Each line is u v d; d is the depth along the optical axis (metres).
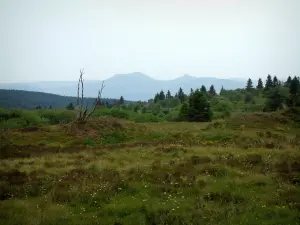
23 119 54.44
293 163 15.74
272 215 9.73
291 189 11.80
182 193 11.92
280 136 28.42
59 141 29.95
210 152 20.22
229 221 9.34
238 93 144.50
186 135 31.45
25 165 17.84
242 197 11.25
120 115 69.19
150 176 14.11
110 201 11.38
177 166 15.88
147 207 10.42
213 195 11.55
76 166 17.23
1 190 12.41
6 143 26.27
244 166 15.78
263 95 135.50
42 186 13.09
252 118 39.56
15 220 9.59
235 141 26.34
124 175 14.44
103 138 31.97
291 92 103.88
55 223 9.48
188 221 9.41
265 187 12.42
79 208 10.80
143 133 35.12
